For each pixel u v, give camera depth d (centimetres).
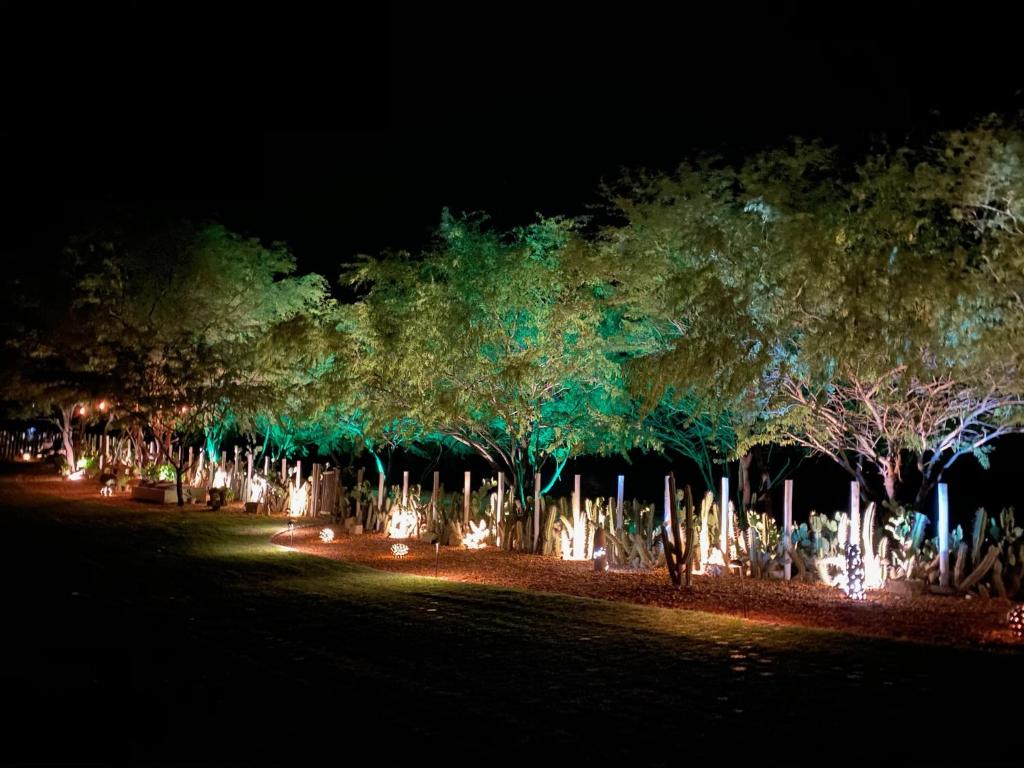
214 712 661
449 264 1791
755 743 597
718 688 730
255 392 2500
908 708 674
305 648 870
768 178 1446
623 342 1697
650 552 1416
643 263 1530
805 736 612
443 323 1688
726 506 1377
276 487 2445
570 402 1872
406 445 2469
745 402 1405
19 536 1744
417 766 554
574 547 1557
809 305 1252
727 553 1351
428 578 1355
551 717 653
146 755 570
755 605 1113
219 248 2836
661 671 786
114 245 2784
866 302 1152
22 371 2922
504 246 1858
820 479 2681
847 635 939
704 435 1955
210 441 2972
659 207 1582
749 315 1283
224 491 2512
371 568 1463
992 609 1076
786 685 740
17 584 1211
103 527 1967
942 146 1387
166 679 749
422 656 841
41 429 4538
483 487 1878
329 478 2322
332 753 575
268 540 1836
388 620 1017
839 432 1475
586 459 3175
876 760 567
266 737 606
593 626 988
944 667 800
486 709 671
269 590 1227
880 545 1223
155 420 2636
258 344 2094
